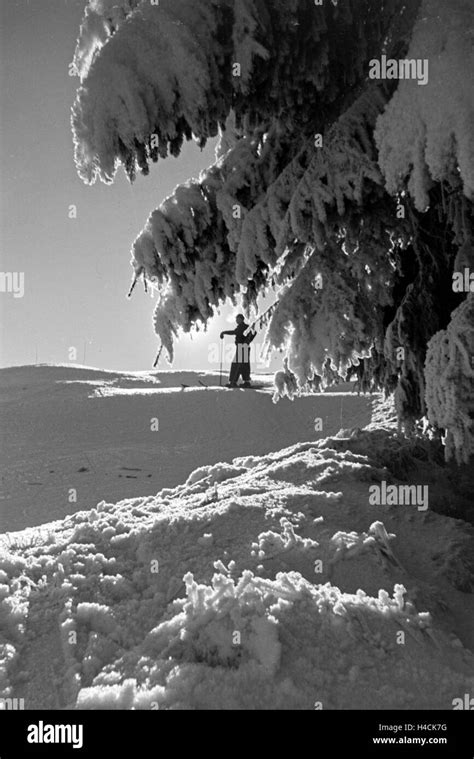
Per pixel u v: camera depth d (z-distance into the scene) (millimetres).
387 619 2422
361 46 4074
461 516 4148
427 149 2916
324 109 4250
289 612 2369
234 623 2291
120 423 11570
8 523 6242
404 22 4125
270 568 2844
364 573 2836
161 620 2506
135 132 3396
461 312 3223
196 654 2248
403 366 4027
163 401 12906
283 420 11758
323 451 4801
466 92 2834
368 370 4641
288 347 3832
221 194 4133
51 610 2648
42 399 13398
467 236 3537
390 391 4625
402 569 2936
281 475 4410
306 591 2498
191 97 3510
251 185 4234
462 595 2865
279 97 3945
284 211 3871
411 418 4121
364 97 3809
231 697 2014
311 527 3275
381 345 4273
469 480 4652
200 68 3469
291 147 4305
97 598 2721
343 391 14219
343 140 3637
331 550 2986
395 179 3168
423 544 3285
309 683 2082
